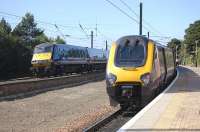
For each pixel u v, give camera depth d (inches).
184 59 5841.5
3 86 1067.9
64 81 1466.5
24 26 3206.2
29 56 2400.3
